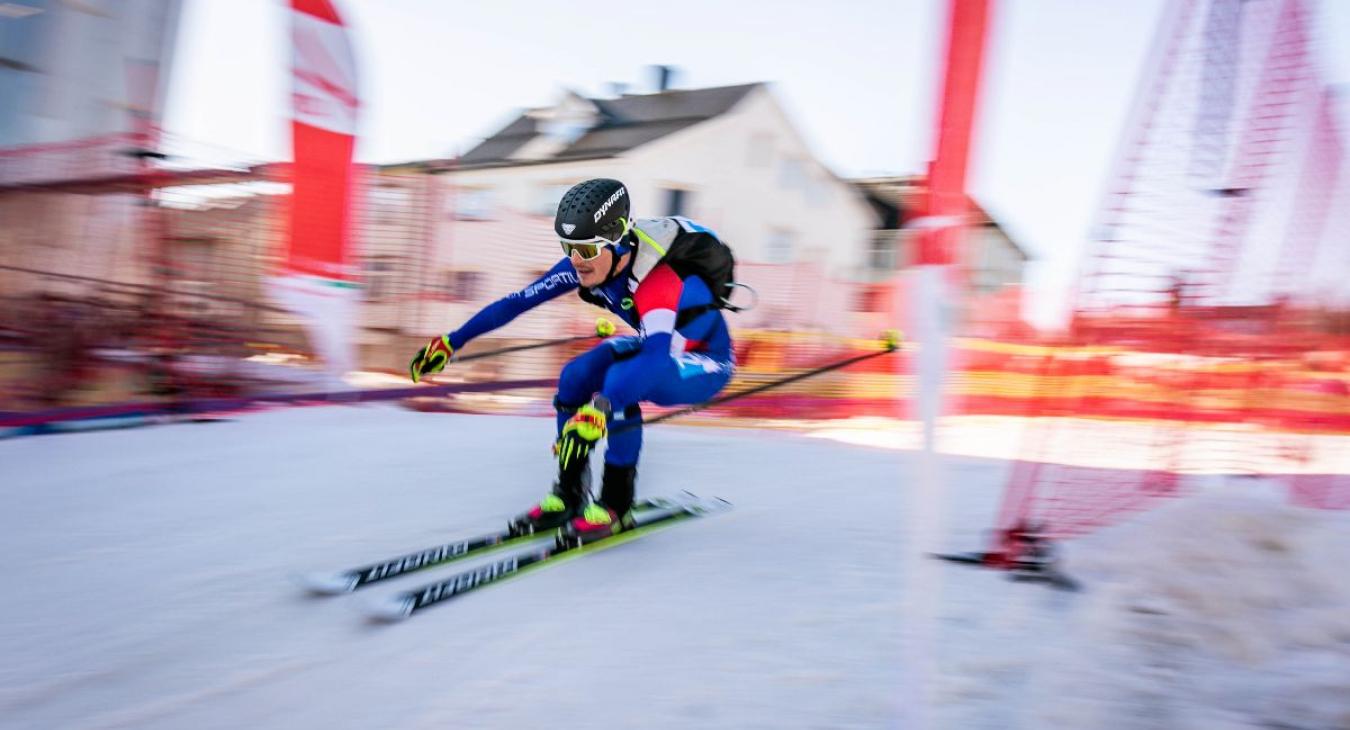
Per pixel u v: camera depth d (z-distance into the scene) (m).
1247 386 3.09
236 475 3.76
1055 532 2.84
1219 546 2.48
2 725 1.67
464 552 2.79
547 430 5.49
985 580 2.66
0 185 5.81
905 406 8.19
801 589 2.56
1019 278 21.73
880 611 2.38
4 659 1.94
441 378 7.79
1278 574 2.38
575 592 2.49
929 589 1.74
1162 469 3.06
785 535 3.19
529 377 8.49
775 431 6.81
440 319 7.82
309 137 6.21
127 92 6.63
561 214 2.66
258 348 6.56
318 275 6.31
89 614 2.21
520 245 8.31
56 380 5.24
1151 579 2.37
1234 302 2.89
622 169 21.19
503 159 23.25
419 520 3.23
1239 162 2.70
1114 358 2.91
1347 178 2.87
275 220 6.25
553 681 1.93
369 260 7.60
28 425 4.50
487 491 3.70
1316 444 3.80
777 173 23.28
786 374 9.62
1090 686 1.88
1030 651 2.10
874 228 24.41
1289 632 2.13
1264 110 2.69
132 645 2.04
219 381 5.96
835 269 24.02
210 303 6.16
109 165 5.64
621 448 2.98
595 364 2.97
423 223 7.67
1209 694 1.85
